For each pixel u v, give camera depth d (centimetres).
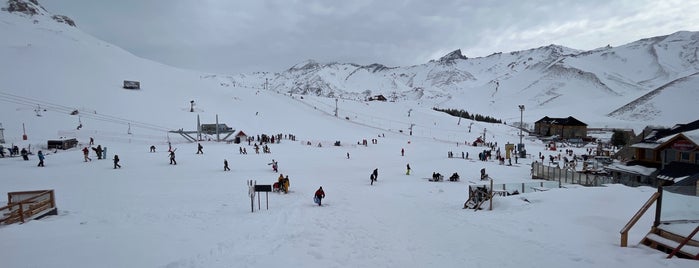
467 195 2495
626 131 9625
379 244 1179
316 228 1388
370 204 2052
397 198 2322
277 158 4706
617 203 1562
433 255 1048
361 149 6594
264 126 8931
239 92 12850
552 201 1688
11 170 3122
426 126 12081
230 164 3947
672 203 1016
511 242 1133
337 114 11931
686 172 2719
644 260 882
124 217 1594
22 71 9212
